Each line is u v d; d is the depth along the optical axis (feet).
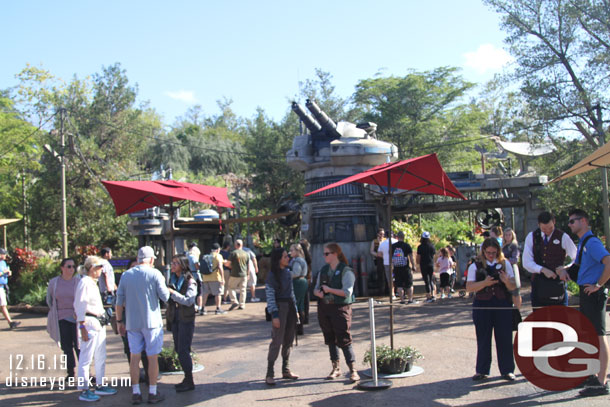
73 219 88.22
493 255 22.67
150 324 22.34
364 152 53.57
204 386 24.53
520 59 59.93
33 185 93.09
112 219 82.43
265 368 27.35
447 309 40.93
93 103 125.39
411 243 76.38
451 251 47.75
